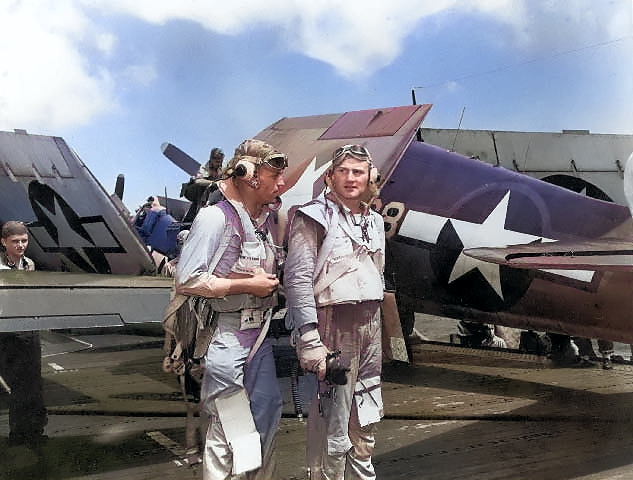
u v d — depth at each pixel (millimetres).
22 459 2266
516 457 2336
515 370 3475
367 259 1982
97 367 2969
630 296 2732
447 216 3117
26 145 2883
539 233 2938
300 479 2023
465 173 3186
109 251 2893
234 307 1847
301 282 1915
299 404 2209
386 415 2803
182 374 2008
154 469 2174
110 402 2635
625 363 3670
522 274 2945
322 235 1949
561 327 2959
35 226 2785
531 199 3020
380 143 2646
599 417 2754
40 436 2400
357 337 1982
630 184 2381
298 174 2656
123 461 2215
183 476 2125
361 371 2014
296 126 3021
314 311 1922
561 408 2879
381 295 2025
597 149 3398
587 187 3309
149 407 2621
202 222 1780
